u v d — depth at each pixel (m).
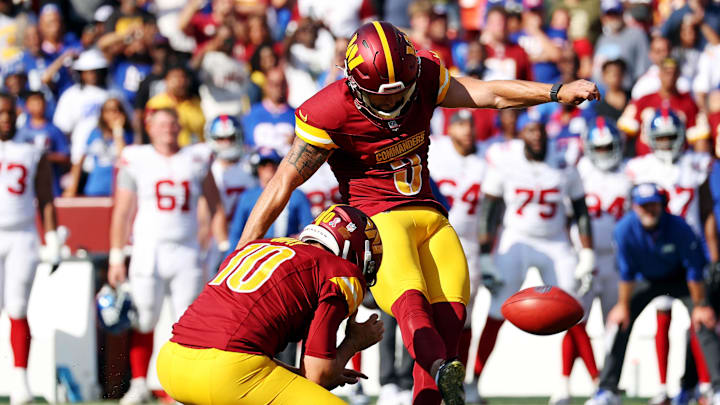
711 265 27.38
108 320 26.94
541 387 29.12
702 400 26.20
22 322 27.05
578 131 32.03
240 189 28.33
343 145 15.06
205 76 34.59
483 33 37.75
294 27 37.94
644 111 31.41
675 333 29.12
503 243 27.39
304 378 13.94
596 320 29.42
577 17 39.66
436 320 15.09
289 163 15.16
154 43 35.44
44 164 27.44
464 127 27.36
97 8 39.19
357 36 14.50
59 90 35.56
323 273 14.12
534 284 27.67
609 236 28.33
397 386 25.91
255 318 13.85
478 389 27.42
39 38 36.59
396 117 14.82
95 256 28.64
